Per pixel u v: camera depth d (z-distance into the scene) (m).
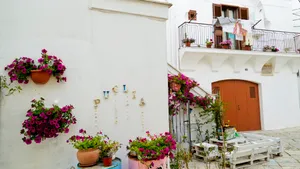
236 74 8.45
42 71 2.62
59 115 2.60
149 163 2.60
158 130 3.38
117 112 3.13
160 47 3.54
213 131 5.12
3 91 2.56
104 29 3.15
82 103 2.93
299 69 9.63
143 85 3.34
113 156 2.70
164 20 3.62
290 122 9.10
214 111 5.05
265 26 9.22
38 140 2.49
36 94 2.70
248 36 8.26
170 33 7.82
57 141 2.76
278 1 9.50
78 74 2.94
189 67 7.71
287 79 9.30
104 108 3.05
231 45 8.41
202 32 8.09
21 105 2.62
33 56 2.73
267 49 8.50
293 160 4.52
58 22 2.89
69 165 2.80
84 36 3.03
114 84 3.14
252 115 8.65
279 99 9.03
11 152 2.54
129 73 3.26
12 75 2.57
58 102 2.79
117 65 3.19
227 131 4.95
